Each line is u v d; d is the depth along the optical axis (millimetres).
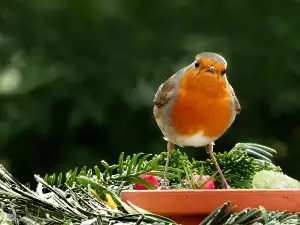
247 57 14758
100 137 14477
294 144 14898
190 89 5398
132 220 3918
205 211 4047
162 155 5254
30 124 14312
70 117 14219
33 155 14367
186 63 14625
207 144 5594
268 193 4043
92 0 14883
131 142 14477
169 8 15062
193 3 15094
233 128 14758
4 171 4355
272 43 14898
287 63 14758
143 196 4070
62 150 14391
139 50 14781
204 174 5109
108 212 4090
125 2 15078
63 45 14758
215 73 5348
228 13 15023
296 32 14906
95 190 4543
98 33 14852
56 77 14570
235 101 5582
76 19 14875
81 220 4016
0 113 14375
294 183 4594
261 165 5074
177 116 5469
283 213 3902
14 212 4039
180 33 14930
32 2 14906
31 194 4168
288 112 14883
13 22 14820
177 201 4059
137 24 14984
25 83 14586
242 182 4973
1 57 14703
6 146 14312
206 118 5406
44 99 14477
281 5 15117
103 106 14375
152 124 14445
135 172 4734
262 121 14930
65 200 4117
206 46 14594
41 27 14797
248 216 3818
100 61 14711
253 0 15078
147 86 14617
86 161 14250
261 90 14836
